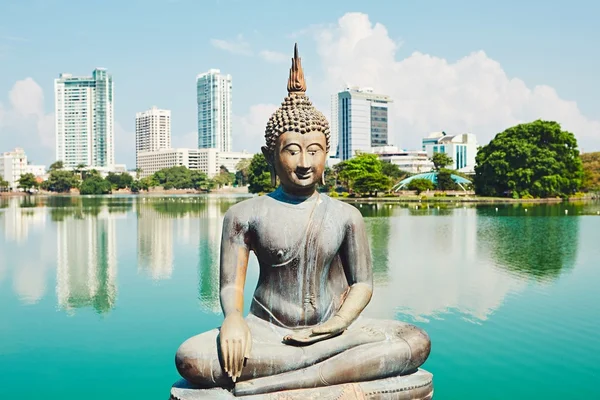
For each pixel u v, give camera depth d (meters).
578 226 33.75
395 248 23.50
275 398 5.83
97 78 182.75
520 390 8.05
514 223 36.06
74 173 138.00
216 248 23.97
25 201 83.62
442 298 13.77
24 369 9.18
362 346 6.18
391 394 6.07
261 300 6.67
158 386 8.48
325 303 6.62
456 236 28.20
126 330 11.27
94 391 8.27
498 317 11.96
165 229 32.97
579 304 13.14
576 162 72.12
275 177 6.86
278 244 6.44
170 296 14.30
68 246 25.06
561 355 9.52
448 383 8.39
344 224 6.72
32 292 15.01
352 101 166.50
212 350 5.91
